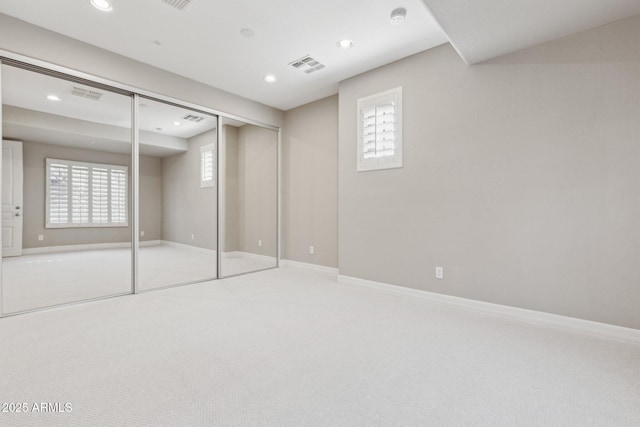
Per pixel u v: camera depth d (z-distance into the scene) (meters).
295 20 2.67
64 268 4.66
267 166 5.42
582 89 2.33
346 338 2.23
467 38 2.42
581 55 2.33
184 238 6.67
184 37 2.92
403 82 3.33
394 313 2.79
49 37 2.76
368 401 1.49
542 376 1.73
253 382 1.64
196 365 1.82
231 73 3.69
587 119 2.31
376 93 3.55
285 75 3.75
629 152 2.16
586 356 1.96
